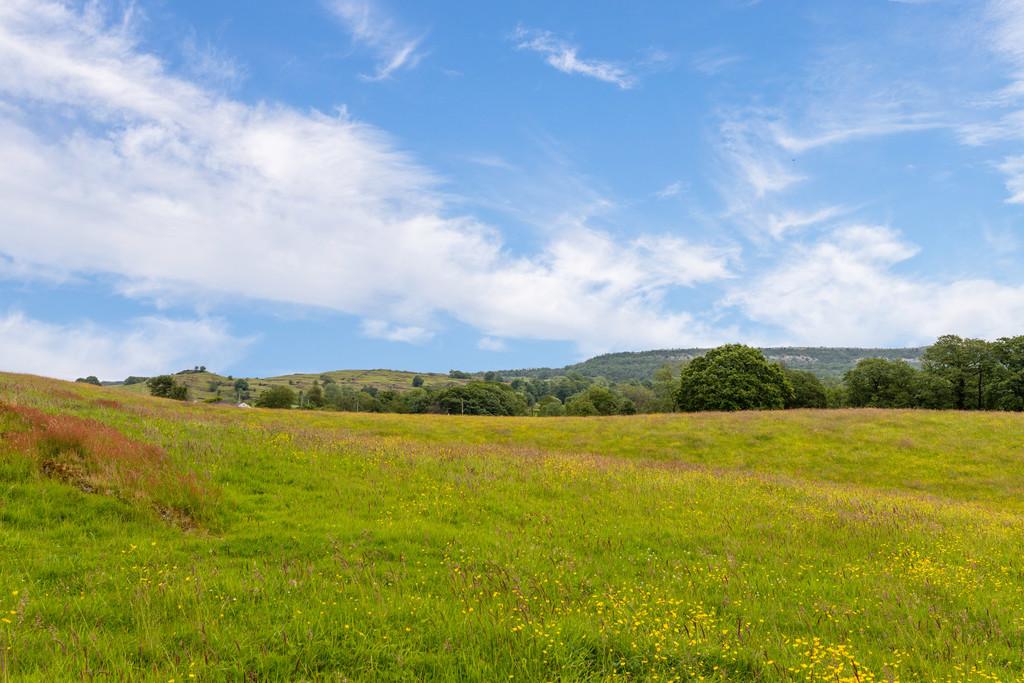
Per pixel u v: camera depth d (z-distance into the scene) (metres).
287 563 11.23
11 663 6.14
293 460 21.17
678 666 7.18
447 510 16.83
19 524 11.92
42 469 14.72
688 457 41.91
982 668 7.74
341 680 6.43
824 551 14.92
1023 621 9.88
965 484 33.94
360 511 16.11
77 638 6.92
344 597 9.23
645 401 123.25
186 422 26.41
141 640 7.16
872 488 30.70
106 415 24.53
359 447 25.14
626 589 10.77
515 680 6.61
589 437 47.66
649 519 17.42
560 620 8.30
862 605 10.73
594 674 6.75
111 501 13.66
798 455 40.78
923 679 7.44
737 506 19.83
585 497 19.53
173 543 12.05
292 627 7.68
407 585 10.24
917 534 16.95
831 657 7.62
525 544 13.79
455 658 7.11
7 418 17.20
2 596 8.22
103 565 10.19
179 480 15.52
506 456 27.25
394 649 7.25
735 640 8.32
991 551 15.62
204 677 6.28
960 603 11.06
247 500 16.05
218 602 8.78
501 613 8.43
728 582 11.79
